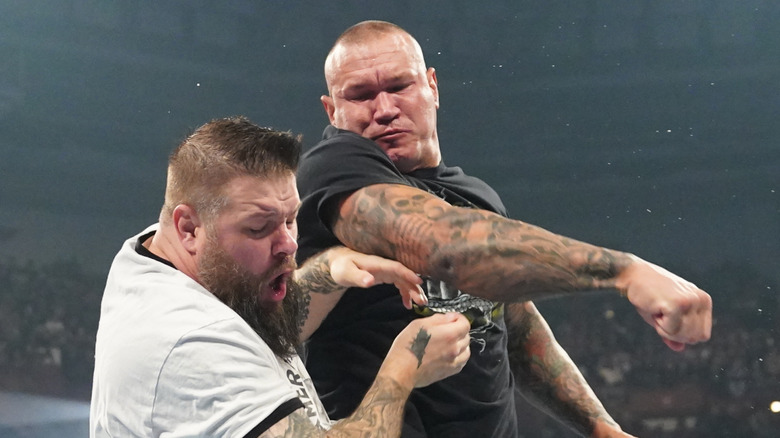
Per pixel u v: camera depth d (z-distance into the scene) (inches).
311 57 513.0
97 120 473.1
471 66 520.1
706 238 495.8
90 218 462.9
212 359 47.6
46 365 404.2
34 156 454.9
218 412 46.9
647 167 509.0
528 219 520.4
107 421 49.9
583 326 442.9
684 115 505.7
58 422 397.7
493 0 514.3
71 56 469.7
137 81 484.4
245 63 509.4
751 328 439.8
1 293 417.1
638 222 506.9
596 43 514.3
